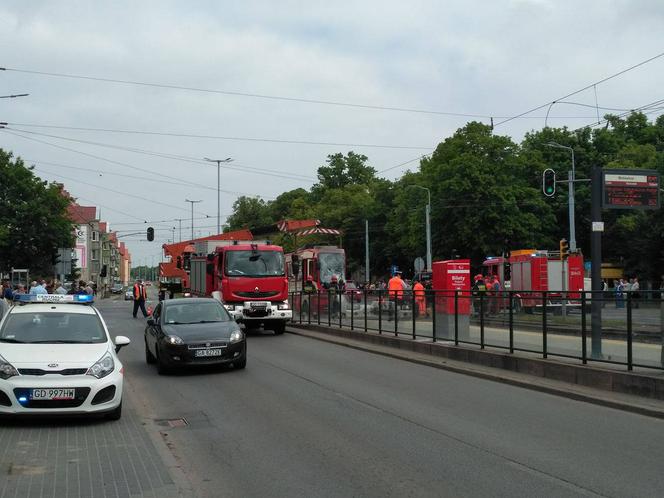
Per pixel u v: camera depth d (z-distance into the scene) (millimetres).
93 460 7734
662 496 6336
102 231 146750
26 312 11000
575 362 12891
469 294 16453
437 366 15781
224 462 7652
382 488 6633
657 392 10664
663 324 10891
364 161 112312
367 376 14469
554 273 39062
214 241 29406
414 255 68312
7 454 7992
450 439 8703
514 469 7285
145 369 16062
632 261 54812
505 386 13062
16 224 55500
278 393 12344
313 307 27344
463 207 56875
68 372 9445
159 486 6719
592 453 7961
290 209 110688
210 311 16422
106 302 66812
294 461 7672
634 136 71500
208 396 12148
